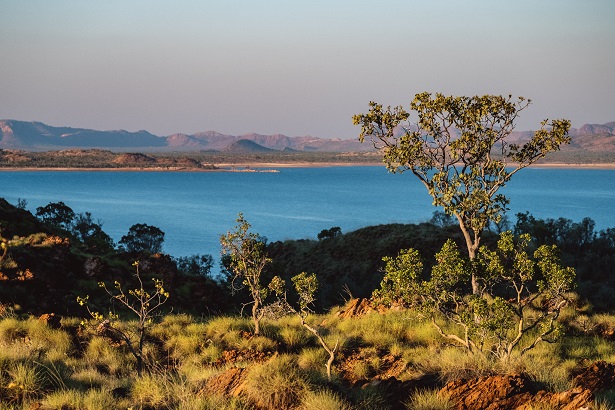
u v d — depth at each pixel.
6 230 25.17
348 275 40.25
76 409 9.77
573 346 16.98
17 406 9.82
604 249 52.75
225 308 28.06
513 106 20.28
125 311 23.56
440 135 20.83
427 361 13.34
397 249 42.09
